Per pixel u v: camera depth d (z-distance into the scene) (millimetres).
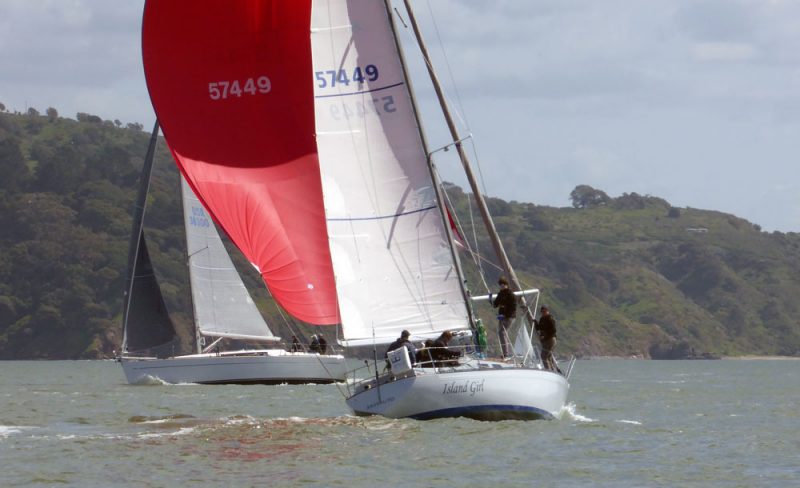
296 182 111688
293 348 162125
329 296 111312
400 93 82250
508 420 82938
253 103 112000
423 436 77688
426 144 82312
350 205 82375
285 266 111938
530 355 83500
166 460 71188
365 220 82312
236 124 112562
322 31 82438
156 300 161875
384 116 82312
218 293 167125
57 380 189500
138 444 77938
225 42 111562
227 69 112062
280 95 111250
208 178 113375
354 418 90312
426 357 81812
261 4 110750
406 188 82188
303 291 111500
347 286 82250
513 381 80000
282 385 149625
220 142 113125
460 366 80812
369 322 82062
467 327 82000
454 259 82125
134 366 155125
